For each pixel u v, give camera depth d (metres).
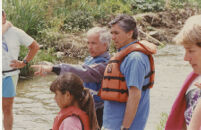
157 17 14.94
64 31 11.80
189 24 2.03
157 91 7.56
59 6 13.09
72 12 12.79
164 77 8.77
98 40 3.70
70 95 2.50
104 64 3.70
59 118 2.52
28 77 8.31
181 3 16.88
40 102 6.73
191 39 1.99
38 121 5.79
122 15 3.34
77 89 2.51
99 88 3.75
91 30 3.76
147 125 5.59
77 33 11.79
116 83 3.31
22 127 5.49
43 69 3.49
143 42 3.38
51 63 9.34
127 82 3.23
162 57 11.21
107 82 3.37
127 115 3.21
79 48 10.66
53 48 10.59
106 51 3.79
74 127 2.43
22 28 10.52
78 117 2.47
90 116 2.55
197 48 2.01
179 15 15.95
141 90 3.31
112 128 3.40
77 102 2.54
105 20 13.24
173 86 7.98
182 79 8.61
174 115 2.54
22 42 4.64
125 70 3.24
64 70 3.51
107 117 3.43
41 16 11.73
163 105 6.65
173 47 12.92
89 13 12.99
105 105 3.47
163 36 13.98
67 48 10.69
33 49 4.73
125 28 3.28
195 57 2.03
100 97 3.79
